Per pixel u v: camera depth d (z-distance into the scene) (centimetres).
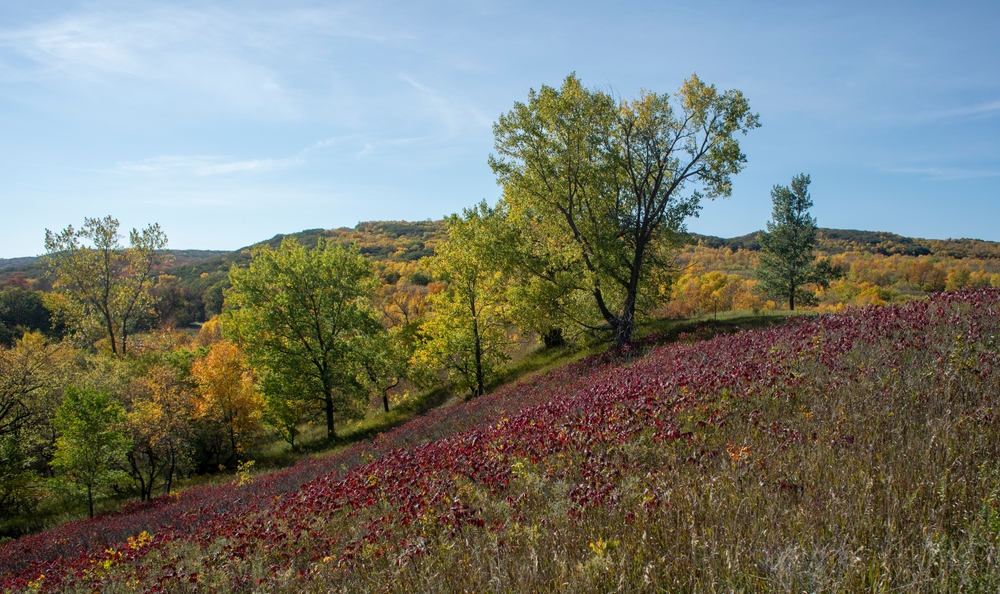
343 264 3325
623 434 730
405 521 660
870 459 467
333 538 758
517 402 1798
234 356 3142
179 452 2547
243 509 1305
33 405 2477
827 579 317
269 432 3603
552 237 2619
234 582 694
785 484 463
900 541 333
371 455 1541
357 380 3409
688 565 362
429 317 4466
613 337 2759
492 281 2970
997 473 396
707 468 555
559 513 549
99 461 2092
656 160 2523
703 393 881
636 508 491
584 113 2369
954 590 302
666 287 2939
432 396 3606
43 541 1633
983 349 751
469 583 438
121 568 969
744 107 2317
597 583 377
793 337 1176
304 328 3203
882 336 975
